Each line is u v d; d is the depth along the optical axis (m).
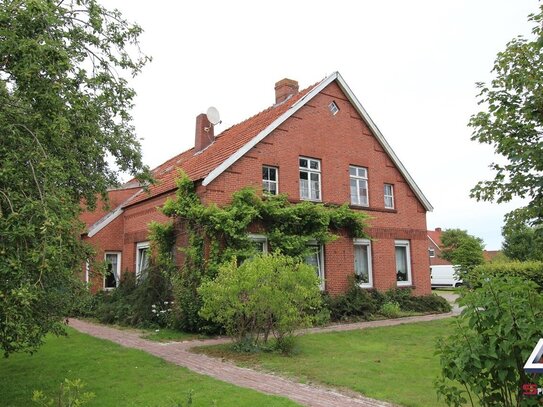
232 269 10.85
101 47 7.64
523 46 6.05
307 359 9.73
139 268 19.33
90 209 9.66
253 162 16.28
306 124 18.11
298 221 16.05
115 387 7.57
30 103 5.87
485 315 3.96
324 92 18.98
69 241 5.98
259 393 7.09
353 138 19.66
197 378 8.10
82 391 7.29
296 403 6.58
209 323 13.33
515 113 6.02
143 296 15.02
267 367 9.02
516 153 5.77
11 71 5.95
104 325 15.43
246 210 14.70
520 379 3.84
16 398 7.11
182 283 14.16
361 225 17.88
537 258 7.05
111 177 10.33
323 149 18.52
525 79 5.84
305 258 16.95
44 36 5.90
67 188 6.56
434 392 7.10
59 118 5.77
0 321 5.32
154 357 9.97
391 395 6.95
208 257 14.47
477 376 3.98
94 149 7.57
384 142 20.47
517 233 6.30
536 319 3.81
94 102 7.37
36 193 5.40
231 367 9.16
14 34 5.68
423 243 21.38
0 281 4.97
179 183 15.28
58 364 9.30
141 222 19.34
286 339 10.69
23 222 5.05
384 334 13.16
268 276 10.46
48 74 5.85
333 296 17.36
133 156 10.38
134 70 8.13
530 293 3.97
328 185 18.39
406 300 19.20
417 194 21.44
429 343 11.69
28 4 5.61
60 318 6.76
